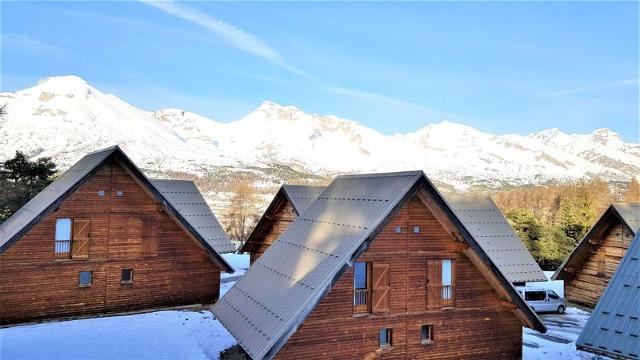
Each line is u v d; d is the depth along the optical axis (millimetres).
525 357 19906
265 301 14969
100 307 24719
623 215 27766
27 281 22969
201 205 38125
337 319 15102
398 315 16047
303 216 19000
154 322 23406
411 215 16531
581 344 16797
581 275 31297
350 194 17828
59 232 24000
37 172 40781
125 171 25625
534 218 50625
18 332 21047
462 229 16391
